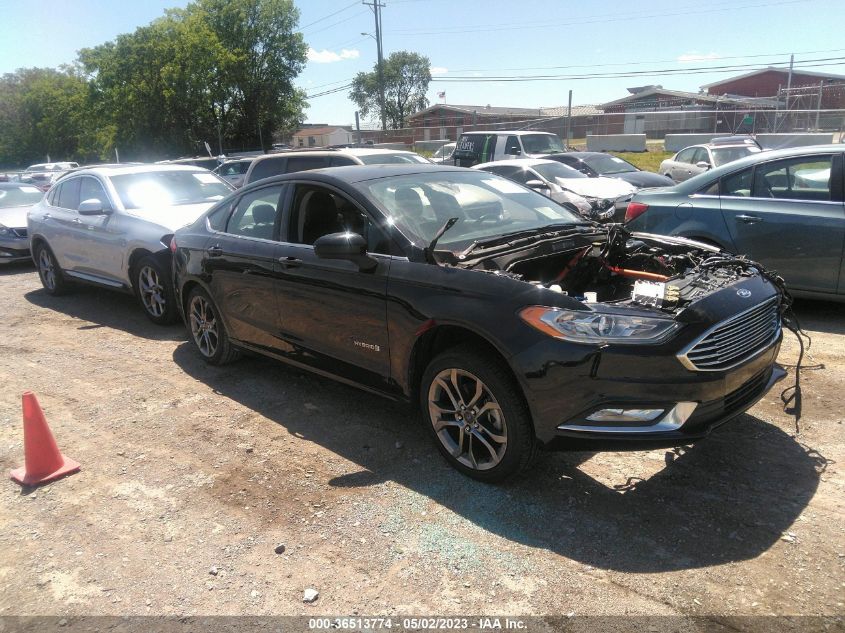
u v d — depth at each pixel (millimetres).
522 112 56125
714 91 58875
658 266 3977
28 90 77812
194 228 5492
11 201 12336
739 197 6035
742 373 3172
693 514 3104
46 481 3736
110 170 8078
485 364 3232
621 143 31219
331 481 3604
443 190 4320
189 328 5742
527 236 3908
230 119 49125
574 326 2994
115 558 3029
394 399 3900
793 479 3352
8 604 2758
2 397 5141
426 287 3479
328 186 4207
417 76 85312
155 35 45438
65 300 8656
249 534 3160
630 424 2953
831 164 5598
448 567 2842
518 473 3330
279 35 49188
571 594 2631
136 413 4676
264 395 4898
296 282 4262
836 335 5434
